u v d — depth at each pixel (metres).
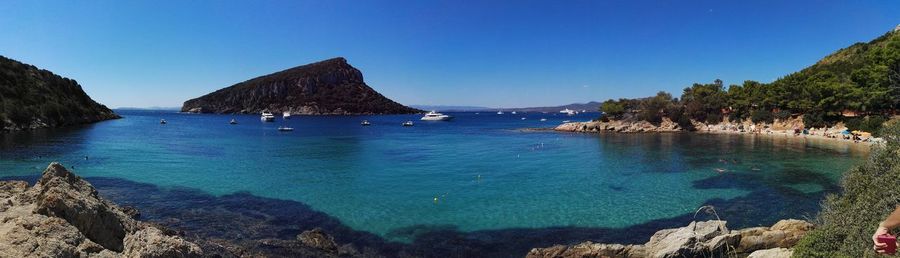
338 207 24.80
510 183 32.06
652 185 31.27
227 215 22.89
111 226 14.29
